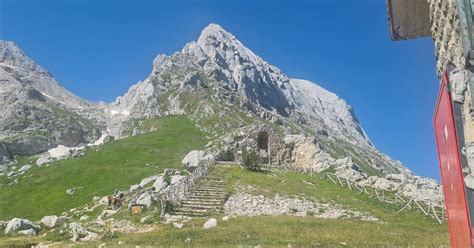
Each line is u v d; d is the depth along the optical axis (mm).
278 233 30062
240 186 51312
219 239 28109
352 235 29609
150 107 179375
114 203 50156
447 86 6957
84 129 194375
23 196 84500
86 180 87062
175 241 28156
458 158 6570
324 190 52406
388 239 28391
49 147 162375
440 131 7836
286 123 195375
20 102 190500
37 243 30906
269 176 58875
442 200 47781
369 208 44531
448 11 7777
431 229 35094
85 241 31375
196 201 44750
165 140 122188
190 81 188500
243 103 183000
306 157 78688
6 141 150750
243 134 82875
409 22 10539
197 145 115438
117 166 96188
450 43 7789
